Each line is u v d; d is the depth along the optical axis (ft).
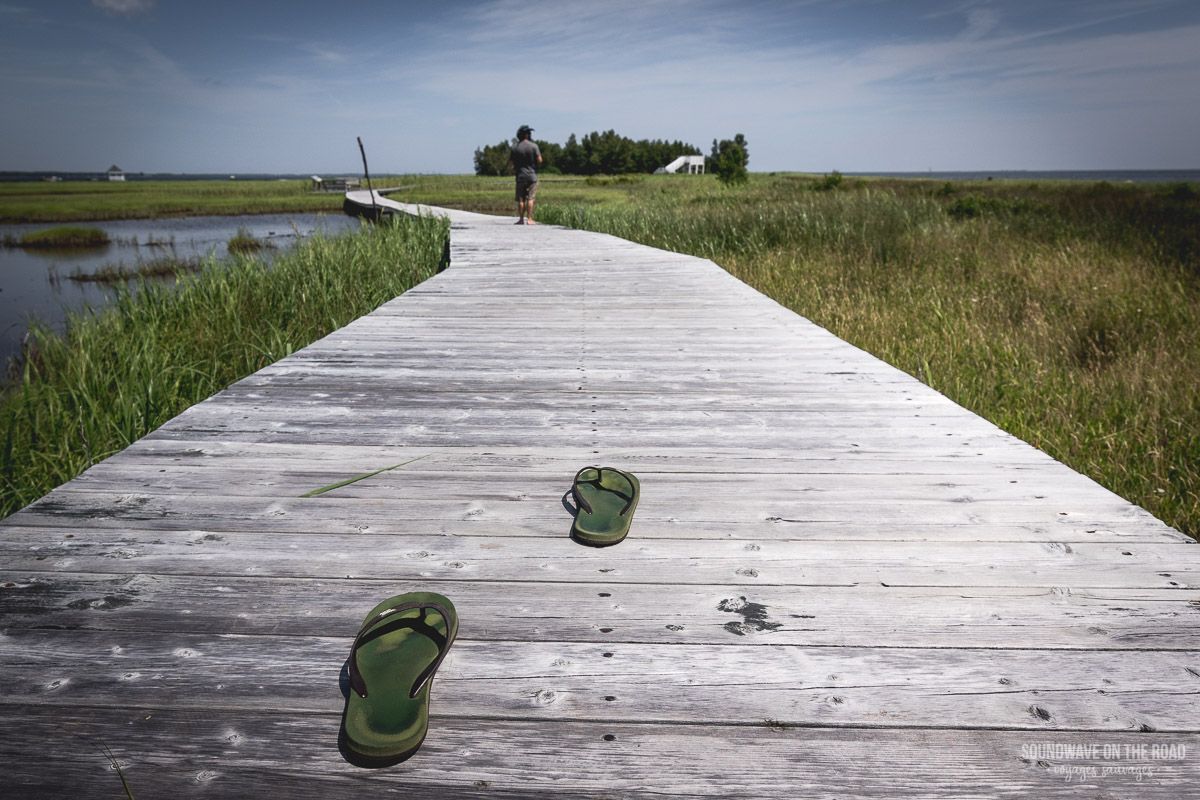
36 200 162.61
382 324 15.30
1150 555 5.57
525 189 47.19
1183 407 13.24
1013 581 5.22
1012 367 16.29
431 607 4.43
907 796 3.39
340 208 124.16
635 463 7.64
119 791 3.38
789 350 13.02
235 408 9.38
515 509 6.46
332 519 6.20
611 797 3.38
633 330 14.80
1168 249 29.22
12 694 3.98
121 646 4.40
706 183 132.77
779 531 6.06
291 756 3.59
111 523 6.01
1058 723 3.82
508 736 3.74
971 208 46.06
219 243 64.28
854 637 4.58
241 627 4.63
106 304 22.84
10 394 13.85
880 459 7.73
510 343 13.53
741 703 3.99
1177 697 4.00
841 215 40.01
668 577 5.32
